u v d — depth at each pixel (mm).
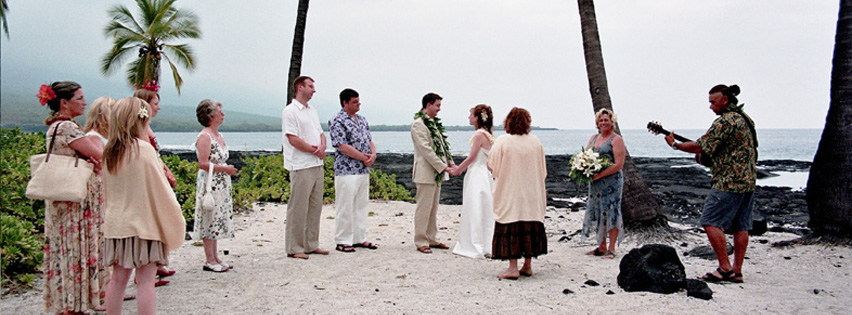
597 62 8273
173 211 3662
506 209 5391
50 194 3775
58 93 3908
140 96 4707
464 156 37312
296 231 6398
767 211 11734
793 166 30125
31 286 5062
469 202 6637
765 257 6355
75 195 3822
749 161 5055
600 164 6316
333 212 10508
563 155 43656
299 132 6309
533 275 5637
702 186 17688
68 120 3967
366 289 5059
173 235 3674
